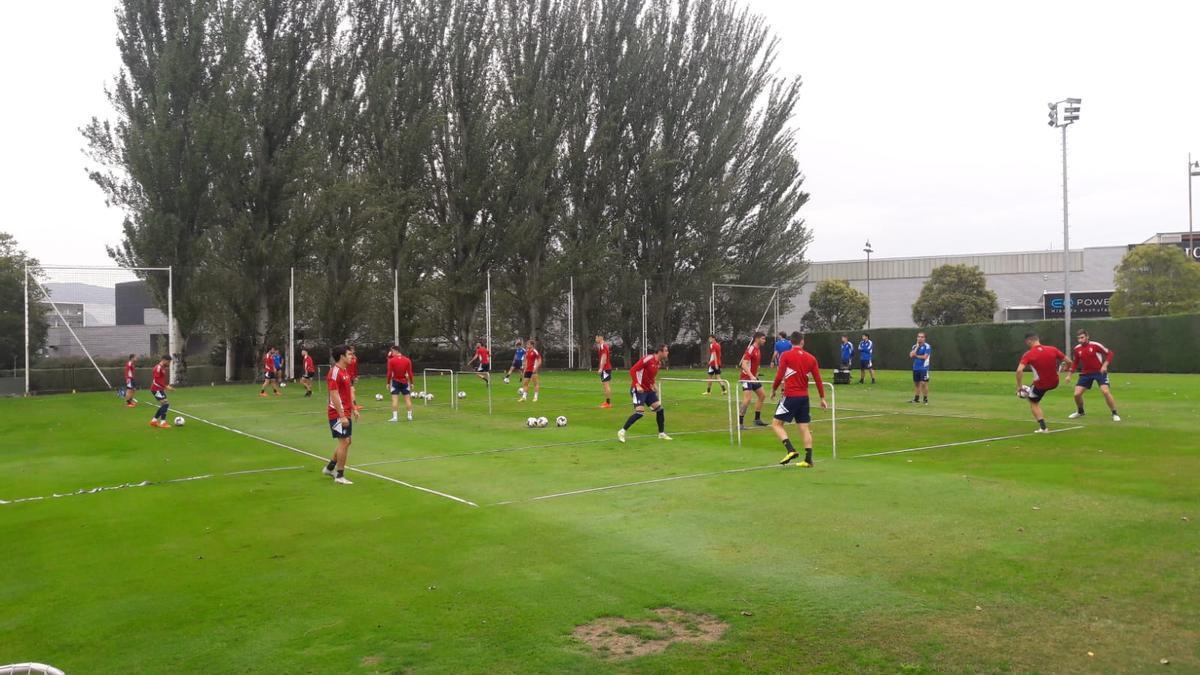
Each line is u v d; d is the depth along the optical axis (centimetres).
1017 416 1830
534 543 781
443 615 586
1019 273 7056
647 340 5228
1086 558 682
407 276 4384
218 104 3706
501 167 4597
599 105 4953
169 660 515
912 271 7269
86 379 3656
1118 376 3244
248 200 3922
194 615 599
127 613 607
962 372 3988
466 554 748
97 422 2164
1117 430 1512
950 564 675
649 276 5075
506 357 5069
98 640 553
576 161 4859
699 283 5041
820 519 847
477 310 4822
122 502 1038
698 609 586
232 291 3834
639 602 604
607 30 4900
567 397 2658
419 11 4538
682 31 5050
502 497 1013
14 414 2477
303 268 4112
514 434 1669
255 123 3900
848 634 530
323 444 1594
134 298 5162
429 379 3894
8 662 518
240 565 731
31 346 3966
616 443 1498
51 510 999
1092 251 6869
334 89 4275
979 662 481
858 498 947
